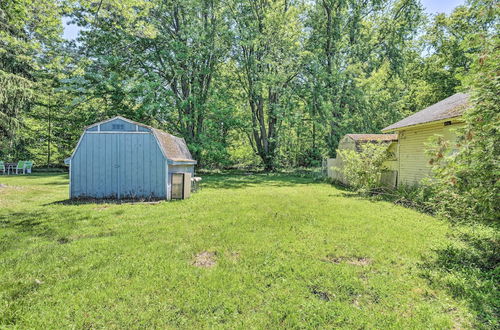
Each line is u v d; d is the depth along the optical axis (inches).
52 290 114.3
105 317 96.7
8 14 392.5
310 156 1042.1
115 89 728.3
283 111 828.0
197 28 754.8
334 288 118.6
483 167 138.3
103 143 348.5
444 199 171.0
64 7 379.6
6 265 138.3
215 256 155.3
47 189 441.1
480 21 164.6
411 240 184.2
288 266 139.4
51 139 1042.7
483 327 93.4
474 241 177.0
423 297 113.0
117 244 172.2
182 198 361.4
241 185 555.2
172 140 462.9
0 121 460.1
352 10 884.0
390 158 467.2
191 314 99.2
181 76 836.6
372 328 92.4
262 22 849.5
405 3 881.5
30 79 533.0
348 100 808.3
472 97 148.3
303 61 815.7
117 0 410.6
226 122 865.5
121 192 351.6
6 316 96.5
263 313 100.1
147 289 115.3
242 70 902.4
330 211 281.0
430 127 372.2
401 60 896.9
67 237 187.5
